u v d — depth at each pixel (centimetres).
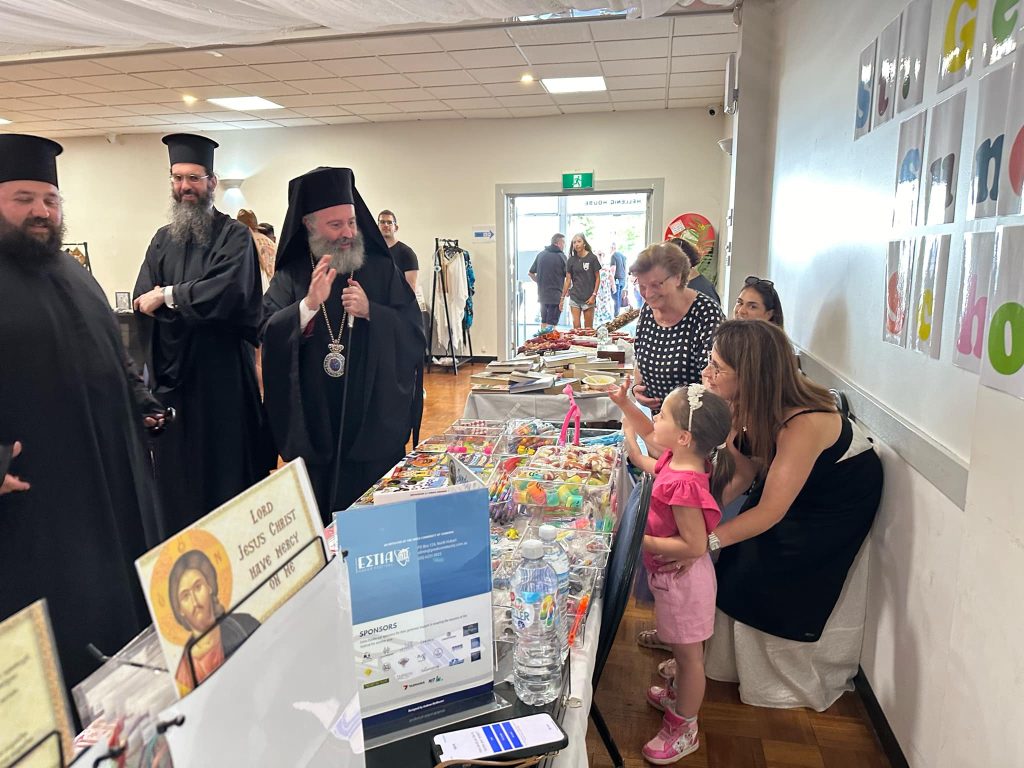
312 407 234
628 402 211
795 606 198
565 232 905
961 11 144
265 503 57
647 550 166
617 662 234
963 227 142
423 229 819
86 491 167
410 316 253
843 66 244
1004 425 117
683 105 720
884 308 195
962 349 138
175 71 557
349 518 83
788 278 337
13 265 163
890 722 183
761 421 182
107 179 872
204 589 50
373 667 89
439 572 90
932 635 156
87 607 164
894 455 184
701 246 743
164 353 259
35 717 39
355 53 509
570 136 770
